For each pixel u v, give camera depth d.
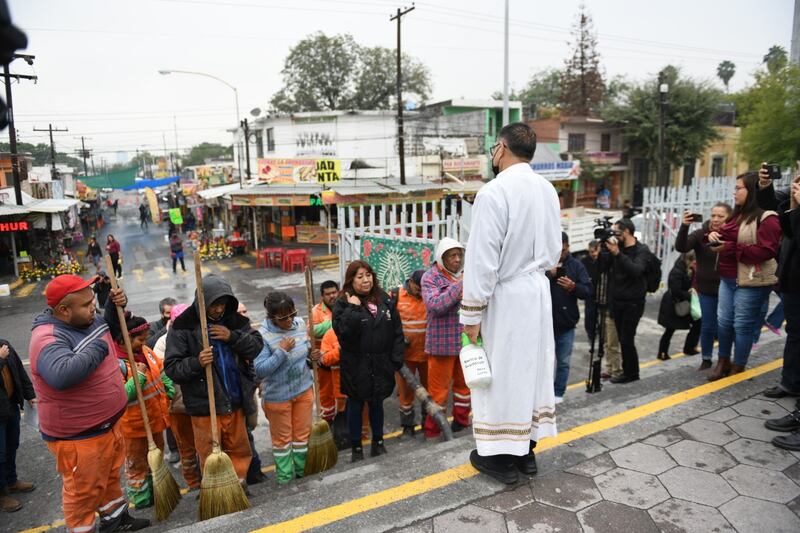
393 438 5.03
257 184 25.19
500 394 2.45
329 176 21.36
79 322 3.00
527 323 2.42
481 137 28.12
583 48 41.44
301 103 38.25
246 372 3.72
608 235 5.11
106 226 41.94
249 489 4.03
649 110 31.78
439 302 4.34
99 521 3.69
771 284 3.77
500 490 2.53
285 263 18.89
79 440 3.05
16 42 0.68
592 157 32.12
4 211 19.08
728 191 11.73
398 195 20.64
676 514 2.31
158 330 5.29
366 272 4.18
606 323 5.90
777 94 22.03
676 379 4.13
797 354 3.42
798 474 2.59
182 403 3.92
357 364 4.15
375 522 2.33
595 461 2.77
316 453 4.02
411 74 39.12
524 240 2.38
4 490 4.26
